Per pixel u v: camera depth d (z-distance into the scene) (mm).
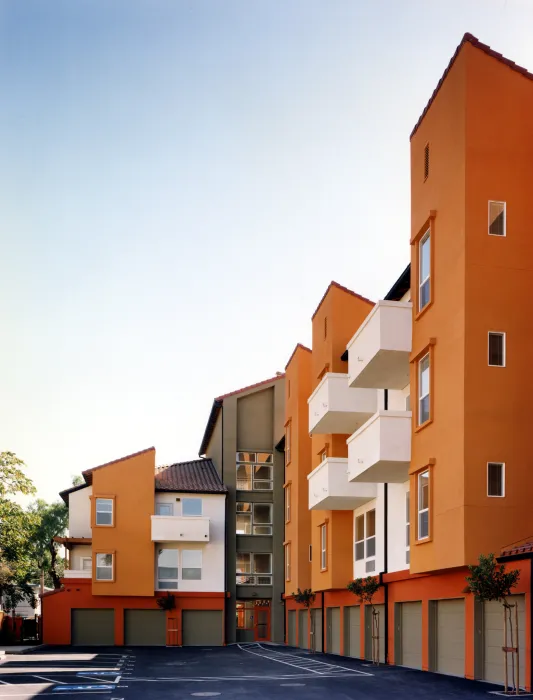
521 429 17500
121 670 23359
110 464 41156
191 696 16047
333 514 29469
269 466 44531
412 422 20656
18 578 46938
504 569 16531
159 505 42062
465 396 17453
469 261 17969
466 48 18688
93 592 39688
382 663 24594
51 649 36031
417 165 21266
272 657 29438
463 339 17703
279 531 43531
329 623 32406
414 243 21203
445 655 20031
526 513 17125
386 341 21031
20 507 43250
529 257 18234
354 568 28938
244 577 42938
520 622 16156
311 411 29438
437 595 20234
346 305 29047
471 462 17203
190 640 40812
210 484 43688
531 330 17953
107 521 40594
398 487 24203
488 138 18469
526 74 18859
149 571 40281
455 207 18641
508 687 15922
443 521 18094
